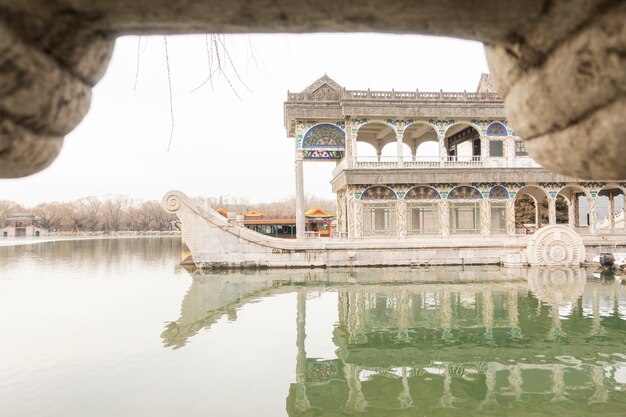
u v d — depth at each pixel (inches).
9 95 51.5
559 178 1236.5
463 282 891.4
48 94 55.6
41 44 53.2
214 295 771.4
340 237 1233.4
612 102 54.8
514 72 67.7
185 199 1102.4
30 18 50.6
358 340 518.3
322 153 1261.1
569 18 54.8
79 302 705.0
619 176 63.6
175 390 366.6
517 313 637.3
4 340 495.8
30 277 982.4
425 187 1237.7
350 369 429.4
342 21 61.3
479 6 57.4
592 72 55.0
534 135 69.5
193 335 525.3
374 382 400.8
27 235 3986.2
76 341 492.7
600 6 51.6
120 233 4630.9
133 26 60.0
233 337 519.8
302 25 61.9
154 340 502.3
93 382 380.2
